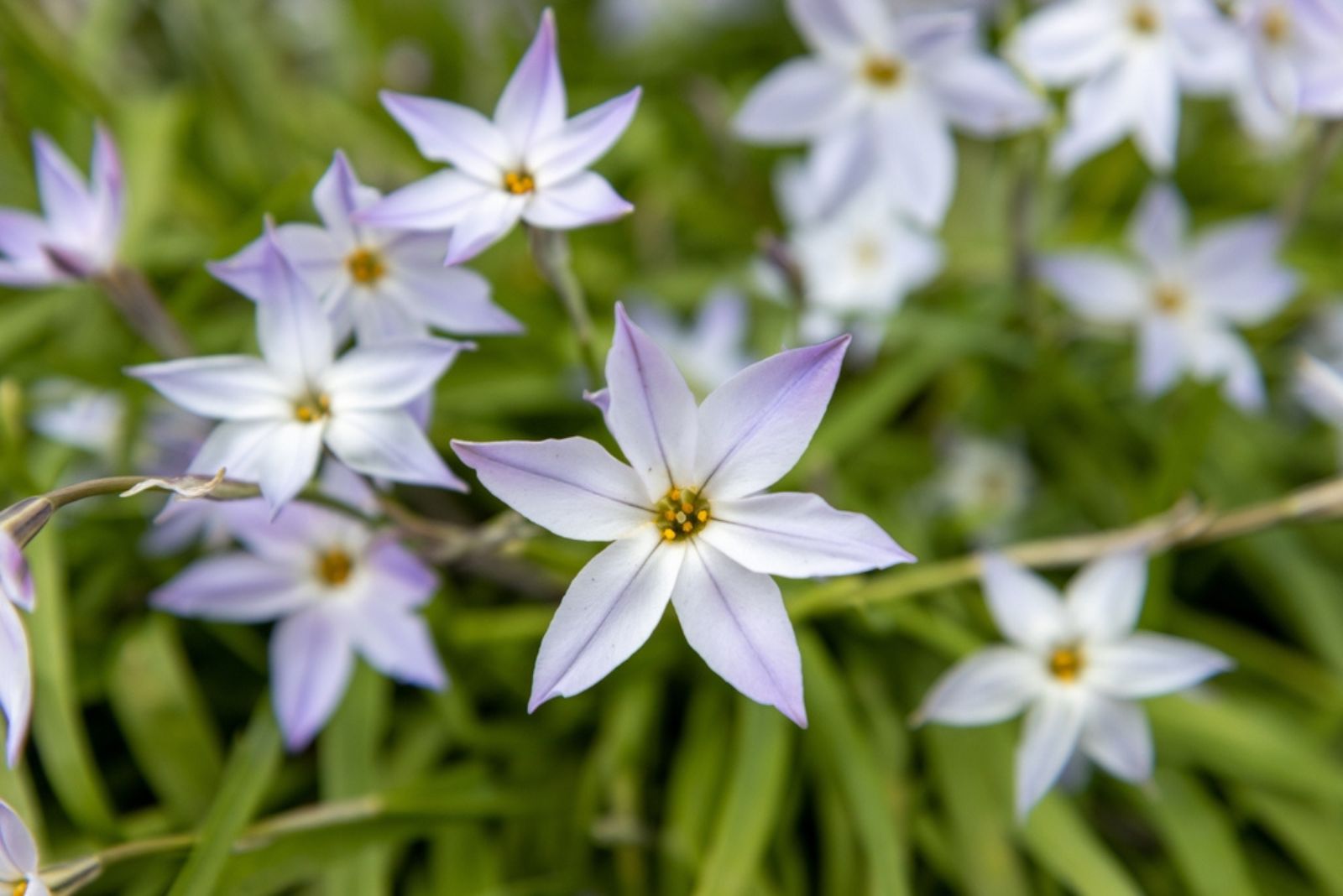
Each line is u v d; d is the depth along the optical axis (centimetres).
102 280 29
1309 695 31
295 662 29
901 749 30
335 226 26
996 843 29
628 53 38
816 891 31
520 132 26
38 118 33
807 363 24
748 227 36
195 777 29
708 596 24
